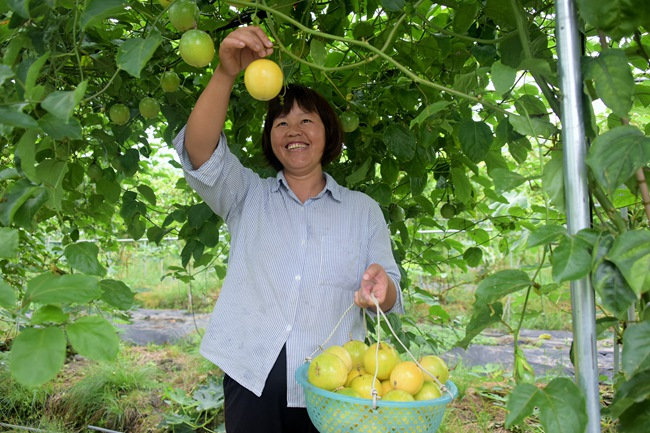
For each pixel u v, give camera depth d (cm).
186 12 142
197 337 592
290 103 204
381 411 128
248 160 281
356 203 207
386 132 232
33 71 103
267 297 188
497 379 440
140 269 1038
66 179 250
